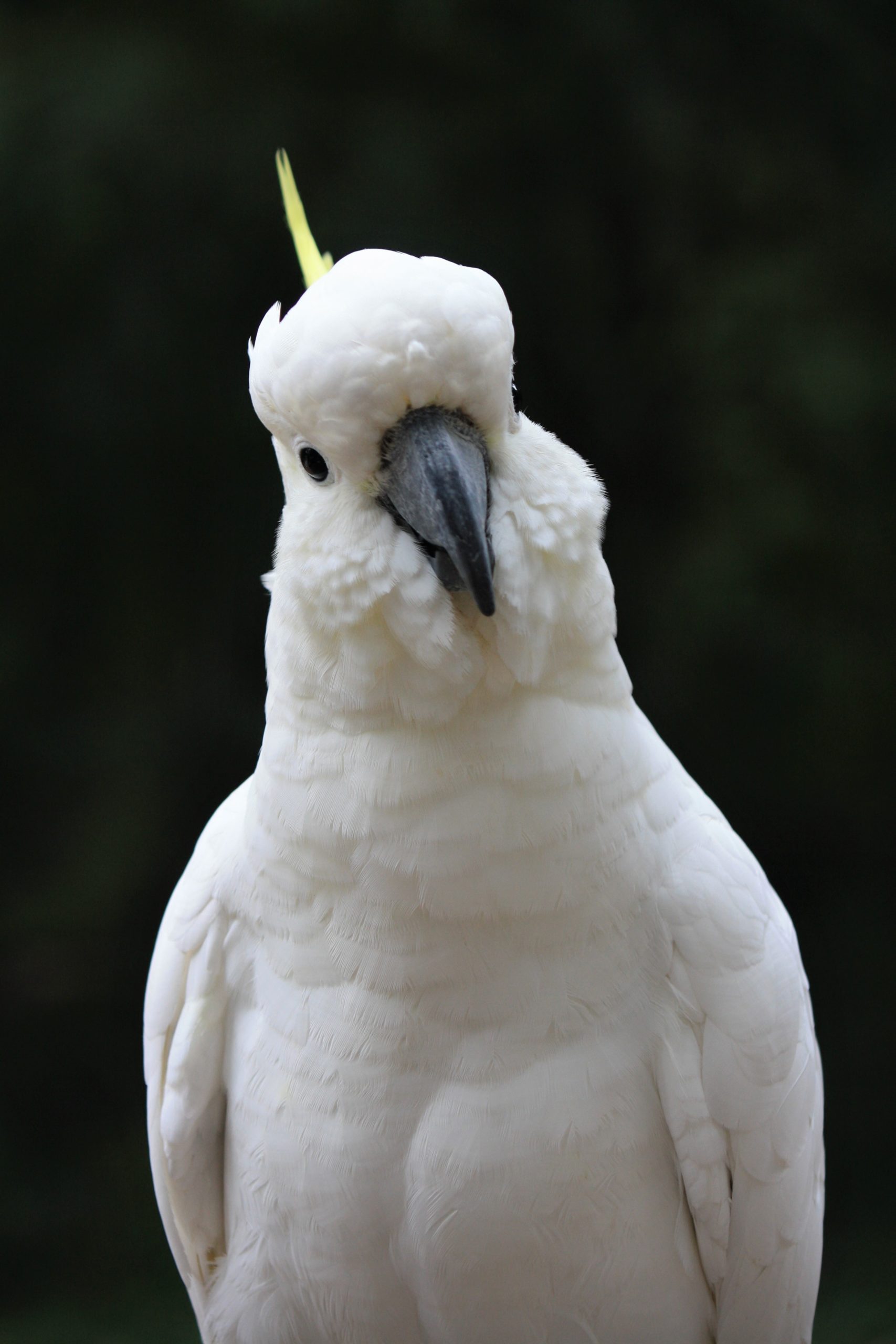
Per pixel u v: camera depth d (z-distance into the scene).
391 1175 4.60
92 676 12.19
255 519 12.05
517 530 4.07
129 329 11.70
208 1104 5.01
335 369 3.95
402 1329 4.89
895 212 12.25
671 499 12.15
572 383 12.20
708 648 11.93
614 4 12.30
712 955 4.57
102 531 12.05
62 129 11.41
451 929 4.35
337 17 11.77
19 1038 11.92
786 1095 4.71
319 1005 4.55
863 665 11.90
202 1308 5.47
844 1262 10.96
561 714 4.26
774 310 11.95
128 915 12.05
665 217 12.27
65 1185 11.50
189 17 11.73
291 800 4.41
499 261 12.02
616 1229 4.63
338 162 11.72
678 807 4.67
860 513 11.80
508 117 12.09
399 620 4.07
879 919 12.43
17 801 12.05
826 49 12.59
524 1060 4.46
